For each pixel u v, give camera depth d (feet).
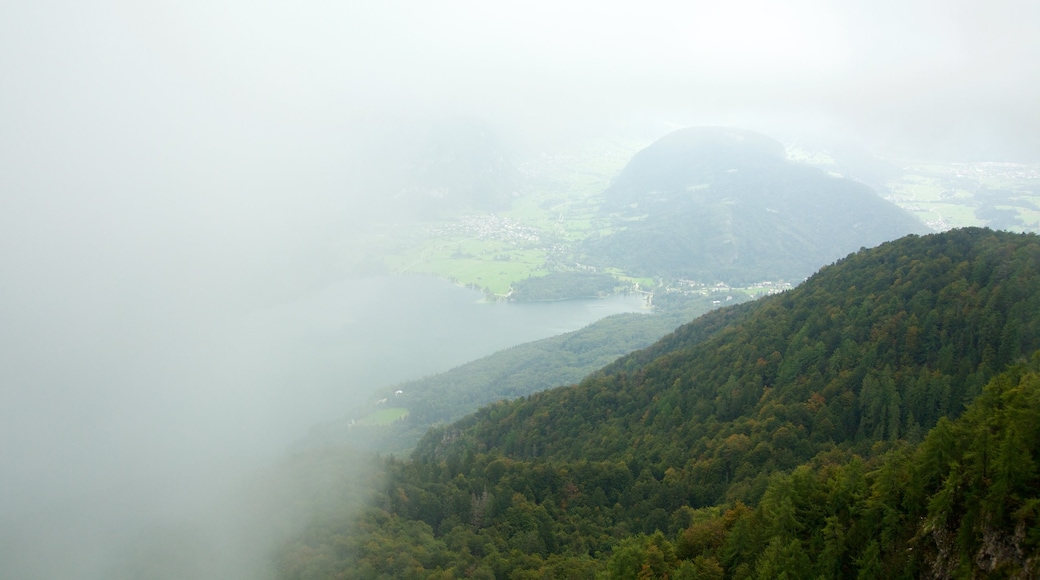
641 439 549.13
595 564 369.71
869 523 244.63
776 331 580.71
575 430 632.38
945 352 436.35
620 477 490.90
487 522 456.45
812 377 488.44
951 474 218.18
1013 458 197.16
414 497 489.26
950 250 538.06
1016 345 402.72
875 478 261.85
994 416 220.43
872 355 469.57
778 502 279.49
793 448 428.97
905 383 431.84
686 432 524.93
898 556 229.04
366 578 379.96
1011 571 186.39
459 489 503.20
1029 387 216.33
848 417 441.68
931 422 405.39
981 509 203.41
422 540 428.97
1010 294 437.58
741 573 265.75
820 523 264.52
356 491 499.92
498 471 523.70
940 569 211.61
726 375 569.64
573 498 477.77
